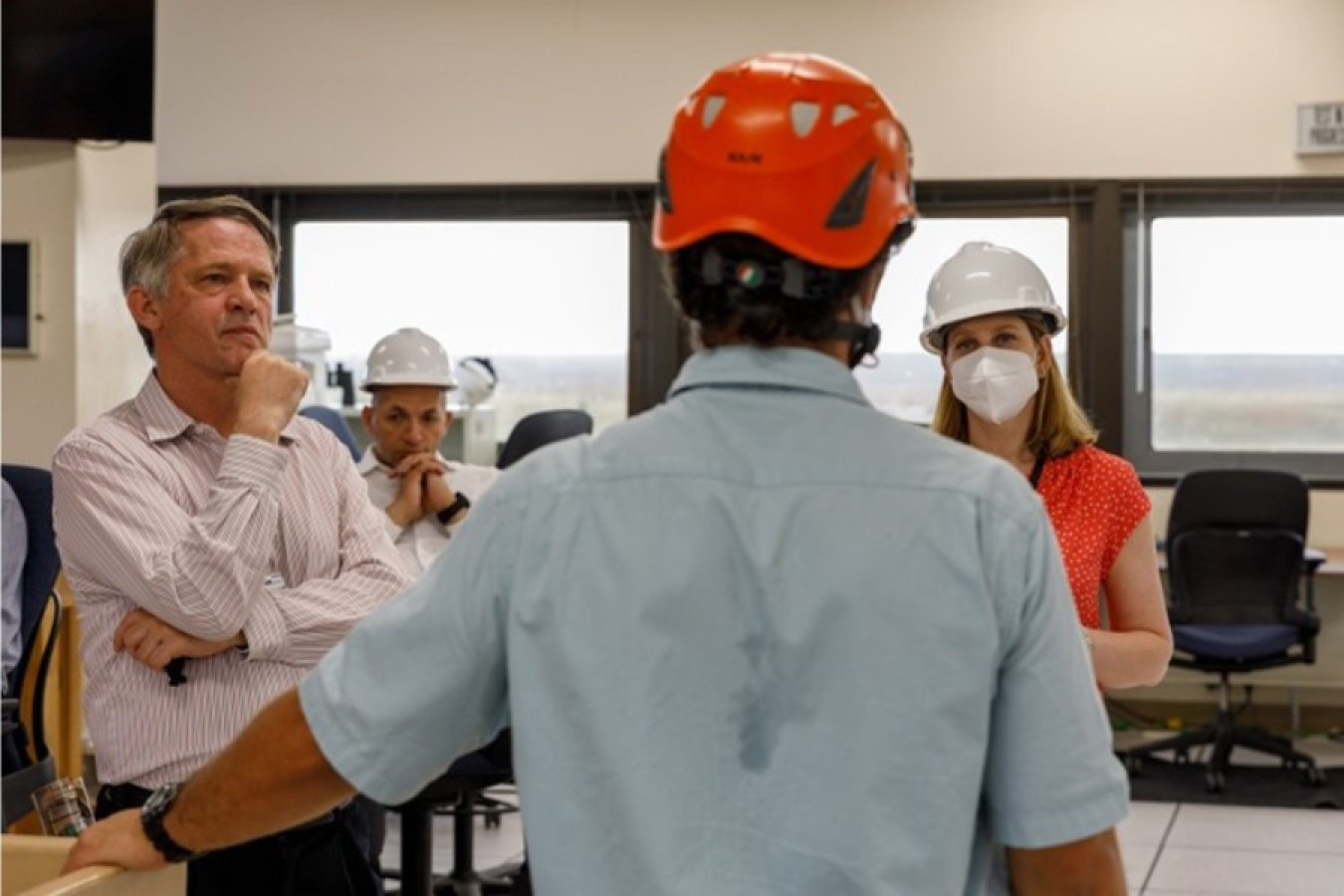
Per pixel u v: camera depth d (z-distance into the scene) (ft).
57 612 10.48
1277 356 22.29
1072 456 8.11
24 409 17.10
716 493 3.77
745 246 3.81
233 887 6.70
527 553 3.83
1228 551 19.15
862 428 3.84
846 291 3.87
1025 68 22.12
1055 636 3.75
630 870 3.73
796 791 3.71
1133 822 17.20
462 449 21.22
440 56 22.71
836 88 3.84
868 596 3.69
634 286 22.72
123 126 16.94
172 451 7.19
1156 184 22.02
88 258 17.31
